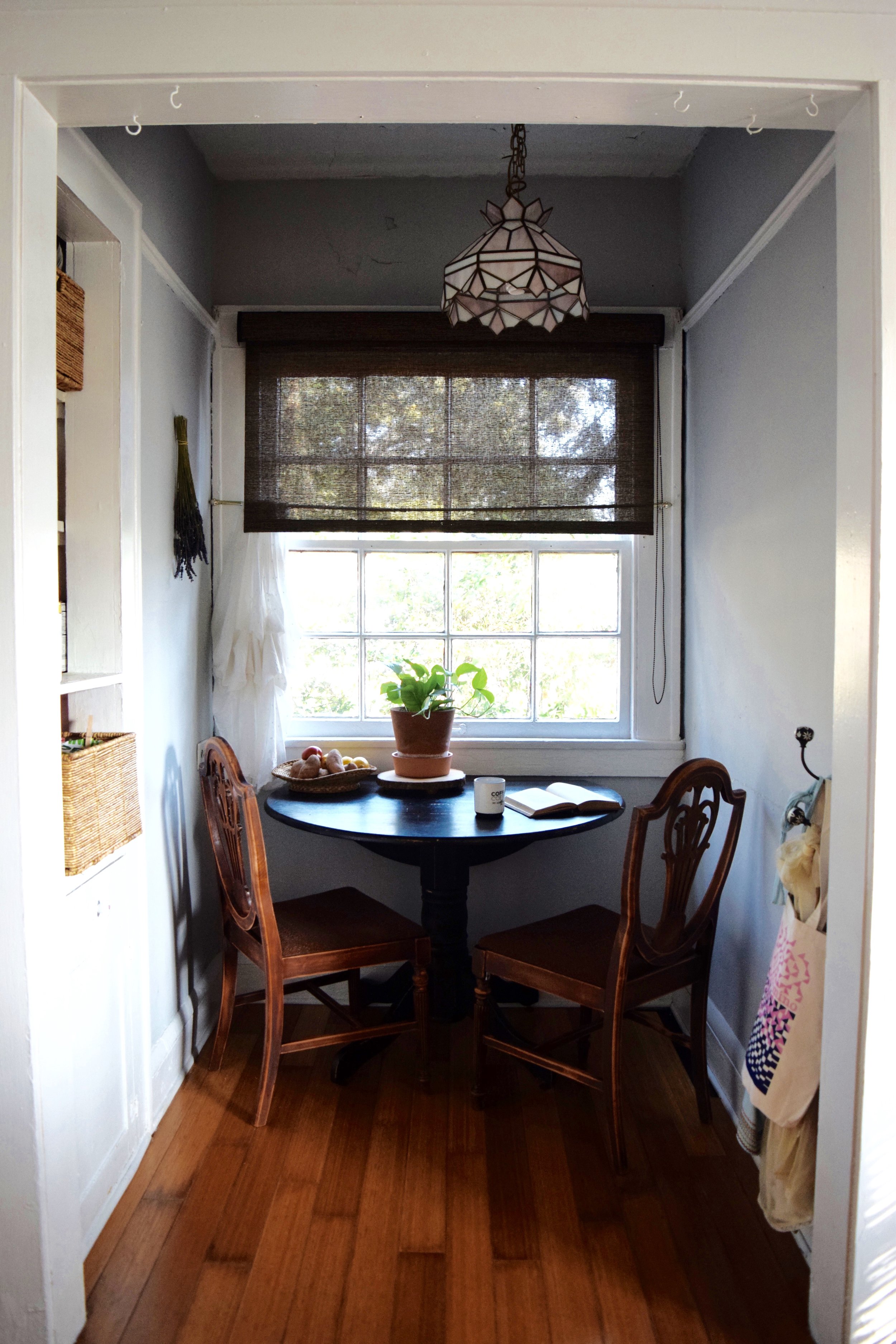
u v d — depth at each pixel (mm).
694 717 2918
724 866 2256
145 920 2180
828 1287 1603
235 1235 1894
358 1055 2570
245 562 2898
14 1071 1513
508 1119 2348
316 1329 1648
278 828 3014
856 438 1539
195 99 1534
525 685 3096
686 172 2934
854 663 1546
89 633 2064
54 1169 1562
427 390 2934
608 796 2668
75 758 1735
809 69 1486
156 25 1476
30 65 1472
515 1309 1702
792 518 2076
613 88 1512
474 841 2287
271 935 2270
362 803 2662
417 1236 1895
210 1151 2193
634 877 2064
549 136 2732
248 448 2914
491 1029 2693
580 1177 2105
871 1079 1521
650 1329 1660
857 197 1536
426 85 1501
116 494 2047
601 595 3084
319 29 1474
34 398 1521
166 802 2463
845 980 1567
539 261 1870
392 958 2426
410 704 2809
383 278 2992
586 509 2949
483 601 3086
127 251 2090
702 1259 1841
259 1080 2537
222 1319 1669
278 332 2883
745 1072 1893
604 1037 2133
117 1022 2021
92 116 1578
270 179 2977
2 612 1479
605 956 2289
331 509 2924
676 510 2988
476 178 2984
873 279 1495
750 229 2359
